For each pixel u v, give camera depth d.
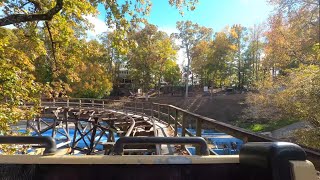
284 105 18.38
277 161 1.19
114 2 9.41
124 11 9.55
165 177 1.58
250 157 1.41
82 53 11.09
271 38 23.02
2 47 7.28
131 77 57.25
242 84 64.12
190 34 61.06
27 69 9.10
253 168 1.38
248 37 63.16
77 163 1.57
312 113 15.50
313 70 16.14
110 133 14.75
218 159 1.60
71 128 29.78
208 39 61.41
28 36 9.07
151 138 1.70
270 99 22.05
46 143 1.68
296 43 21.05
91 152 12.57
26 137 1.68
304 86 15.38
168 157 1.59
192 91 65.06
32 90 7.48
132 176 1.58
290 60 22.70
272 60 24.58
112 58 58.44
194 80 68.75
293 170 1.15
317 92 14.67
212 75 61.44
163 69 57.03
